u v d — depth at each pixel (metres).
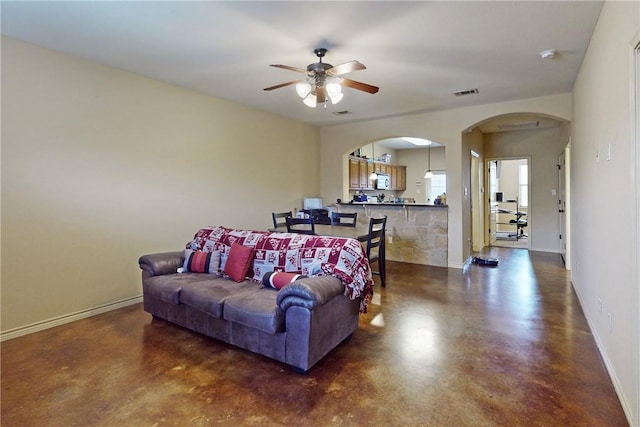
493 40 2.97
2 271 2.84
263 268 3.12
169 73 3.76
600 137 2.53
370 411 1.89
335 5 2.42
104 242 3.50
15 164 2.90
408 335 2.86
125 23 2.67
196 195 4.43
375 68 3.63
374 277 4.79
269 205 5.59
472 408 1.90
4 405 1.96
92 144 3.40
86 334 2.96
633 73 1.71
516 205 9.85
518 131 7.23
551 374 2.23
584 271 3.38
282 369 2.36
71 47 3.08
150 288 3.14
